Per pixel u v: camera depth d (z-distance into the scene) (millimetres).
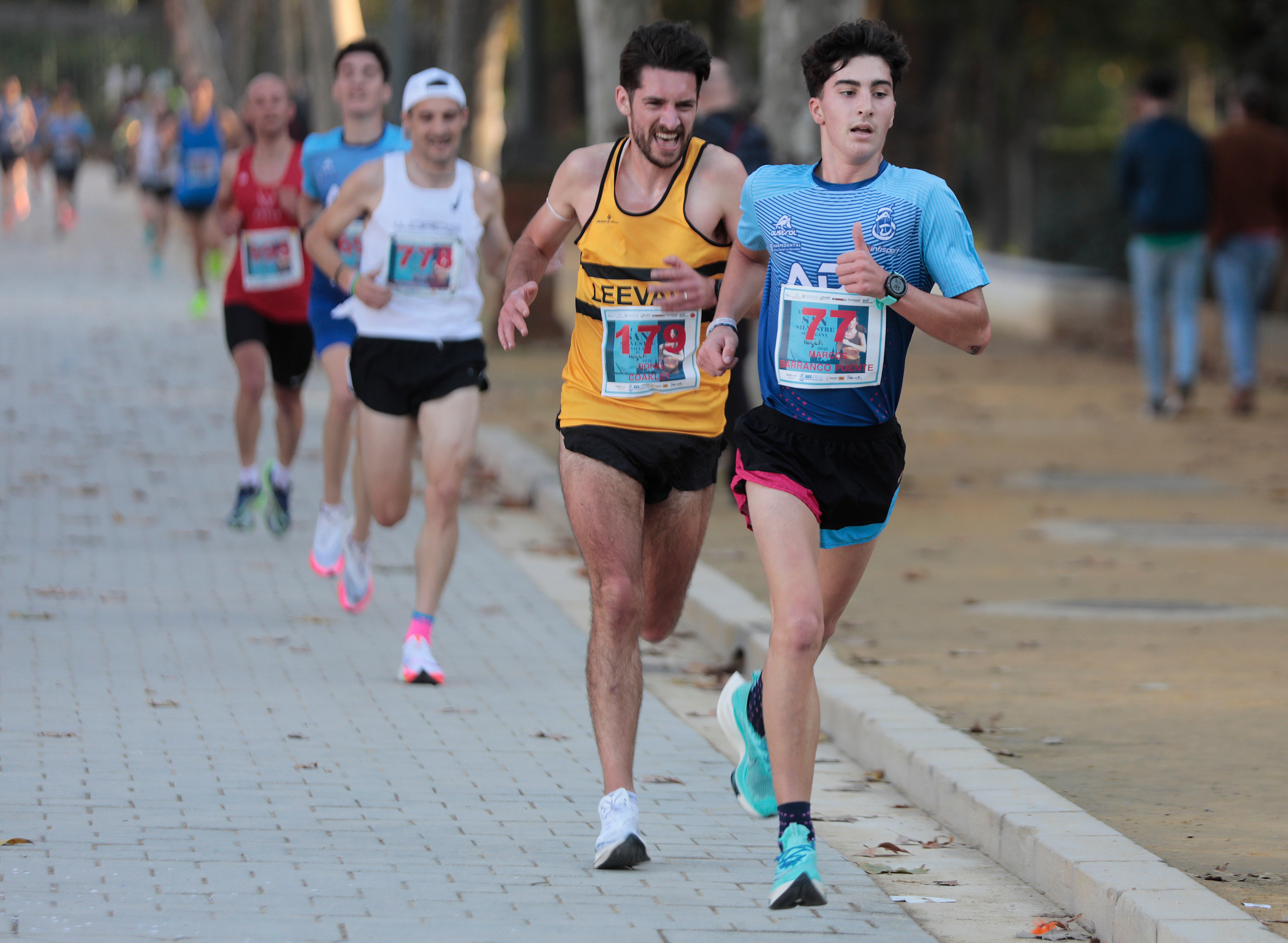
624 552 20234
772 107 56594
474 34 88125
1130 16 123875
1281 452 55188
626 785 19625
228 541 38219
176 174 100688
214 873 18719
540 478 44562
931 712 25891
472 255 28406
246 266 37375
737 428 19156
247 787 22000
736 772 19938
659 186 20609
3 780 21797
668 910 18172
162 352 70438
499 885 18766
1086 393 69125
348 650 29688
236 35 187875
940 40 143500
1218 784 22500
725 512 43281
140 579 34281
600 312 20734
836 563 19656
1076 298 89875
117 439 50594
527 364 70500
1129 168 61969
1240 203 62156
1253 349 63281
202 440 51125
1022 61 134250
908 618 32812
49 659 28141
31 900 17641
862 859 20641
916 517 44094
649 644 29859
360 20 96375
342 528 34312
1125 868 18469
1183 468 52219
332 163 32438
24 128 138000
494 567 37250
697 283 19688
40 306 85188
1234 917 16953
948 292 18328
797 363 18641
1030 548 40250
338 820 20875
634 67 20156
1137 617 33031
